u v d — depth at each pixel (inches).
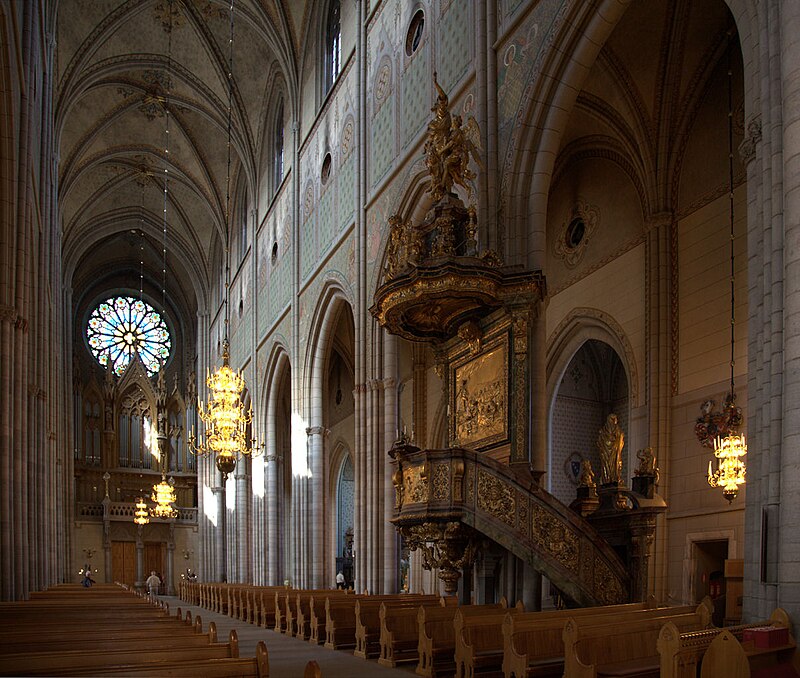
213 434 893.8
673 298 618.5
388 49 764.6
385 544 705.6
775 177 268.1
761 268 283.4
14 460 589.0
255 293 1342.3
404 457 440.1
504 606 366.0
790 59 261.9
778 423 257.0
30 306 803.4
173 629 288.4
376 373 753.0
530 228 490.6
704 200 597.9
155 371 1916.8
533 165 495.5
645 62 604.4
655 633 257.1
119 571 1697.8
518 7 520.7
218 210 1577.3
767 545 255.0
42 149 882.1
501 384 469.1
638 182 658.8
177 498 1823.3
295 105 1103.0
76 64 1184.8
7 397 554.6
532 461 455.5
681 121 622.5
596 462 873.5
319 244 976.3
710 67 602.5
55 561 1152.8
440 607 351.9
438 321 512.4
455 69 601.9
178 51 1272.1
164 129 1472.7
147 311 1946.4
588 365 896.9
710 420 524.7
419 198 681.6
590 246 721.6
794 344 249.0
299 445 1013.8
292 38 1101.7
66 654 198.1
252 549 1304.1
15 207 587.2
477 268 440.5
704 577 566.9
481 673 296.2
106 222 1688.0
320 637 470.3
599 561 382.3
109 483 1758.1
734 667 198.1
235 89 1310.3
